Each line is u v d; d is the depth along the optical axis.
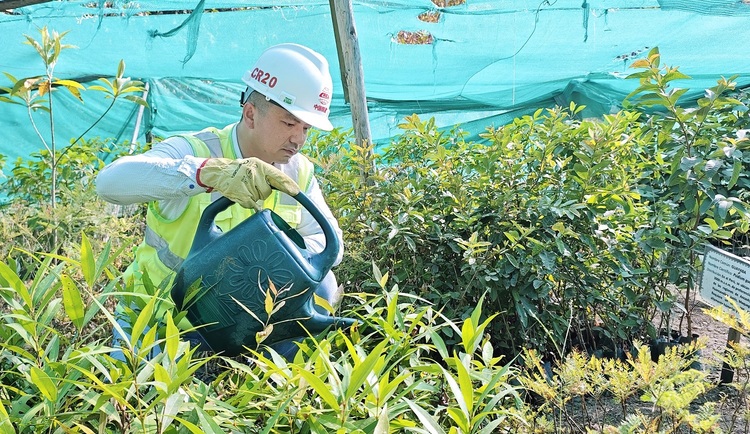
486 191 3.66
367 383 1.61
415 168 3.96
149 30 6.07
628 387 1.84
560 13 5.91
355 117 4.33
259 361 1.79
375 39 6.21
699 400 3.04
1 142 7.08
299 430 1.66
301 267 1.97
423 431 1.56
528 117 4.15
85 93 7.03
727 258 2.82
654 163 4.09
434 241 3.54
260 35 6.17
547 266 3.20
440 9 5.80
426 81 6.79
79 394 1.59
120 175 2.03
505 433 2.24
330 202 3.68
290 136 2.29
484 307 3.58
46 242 3.98
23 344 2.08
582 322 3.96
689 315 3.86
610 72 6.88
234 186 1.96
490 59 6.41
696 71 7.06
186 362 1.61
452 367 2.09
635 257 3.65
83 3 5.89
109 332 2.75
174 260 2.33
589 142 3.54
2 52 6.32
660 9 5.88
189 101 7.25
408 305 2.22
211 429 1.44
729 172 3.53
